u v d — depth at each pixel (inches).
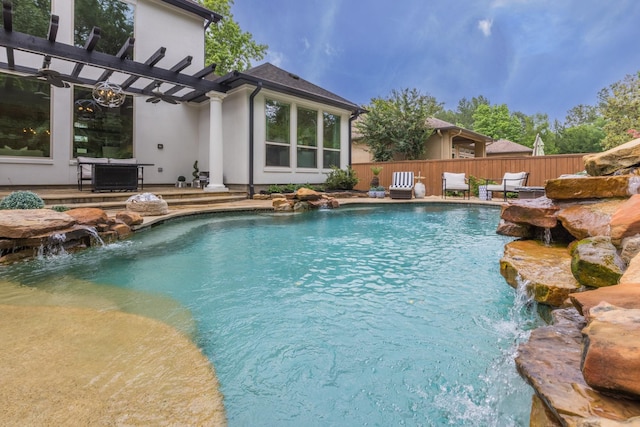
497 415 59.0
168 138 435.5
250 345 82.0
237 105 411.5
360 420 58.7
